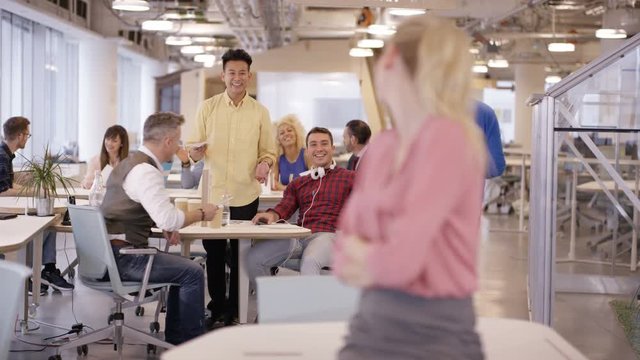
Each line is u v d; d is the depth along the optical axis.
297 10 15.38
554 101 5.00
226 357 1.81
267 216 5.21
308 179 5.49
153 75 21.92
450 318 1.60
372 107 17.14
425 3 7.13
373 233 1.63
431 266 1.58
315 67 17.31
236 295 5.69
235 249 5.64
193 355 1.81
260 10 13.61
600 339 5.66
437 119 1.58
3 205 5.70
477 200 1.60
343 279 1.60
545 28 17.38
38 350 5.03
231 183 5.50
